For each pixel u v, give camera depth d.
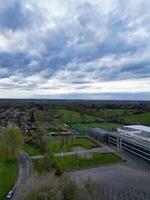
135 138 168.50
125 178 105.25
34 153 146.62
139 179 104.25
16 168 116.38
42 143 152.62
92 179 102.75
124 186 95.00
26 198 49.75
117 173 112.75
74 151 156.75
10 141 140.12
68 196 48.59
